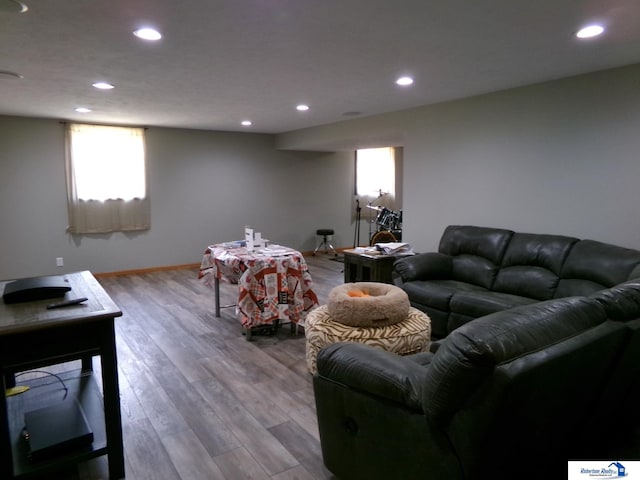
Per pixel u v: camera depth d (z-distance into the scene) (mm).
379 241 6465
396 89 4051
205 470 2057
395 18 2305
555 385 1380
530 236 3775
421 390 1526
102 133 6094
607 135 3404
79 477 2006
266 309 3680
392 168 8938
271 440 2303
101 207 6188
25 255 5777
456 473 1407
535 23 2387
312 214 8211
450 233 4391
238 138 7277
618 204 3381
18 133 5594
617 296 1656
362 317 2816
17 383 2611
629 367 1789
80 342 1821
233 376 3074
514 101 4016
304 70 3357
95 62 3109
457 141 4555
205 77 3559
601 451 2152
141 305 4871
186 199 6895
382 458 1679
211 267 4480
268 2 2098
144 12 2213
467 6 2150
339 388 1812
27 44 2703
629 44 2752
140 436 2334
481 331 1287
